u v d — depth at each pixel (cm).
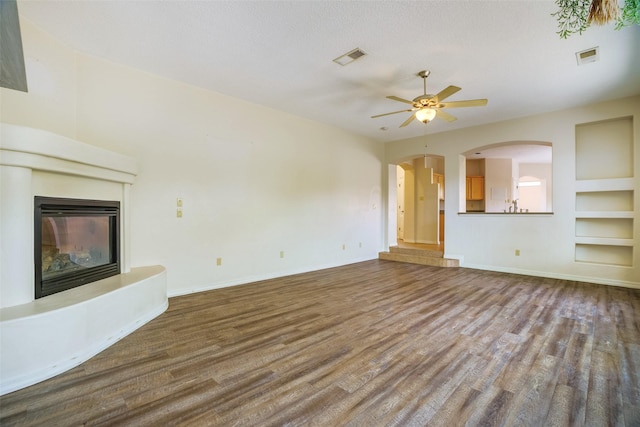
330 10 248
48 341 194
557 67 340
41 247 227
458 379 192
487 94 417
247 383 188
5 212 202
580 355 223
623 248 452
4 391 176
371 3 240
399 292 401
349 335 260
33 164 211
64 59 298
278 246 497
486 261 563
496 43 293
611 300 362
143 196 356
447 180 613
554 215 490
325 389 181
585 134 475
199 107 402
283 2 239
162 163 371
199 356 222
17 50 188
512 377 194
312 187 553
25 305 206
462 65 338
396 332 266
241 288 421
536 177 986
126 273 312
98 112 326
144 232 356
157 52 317
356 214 648
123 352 228
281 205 501
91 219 284
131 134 348
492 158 876
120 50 312
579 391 178
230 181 434
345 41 293
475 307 336
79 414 158
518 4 239
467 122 550
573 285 439
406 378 193
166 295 336
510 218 536
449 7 244
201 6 245
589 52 308
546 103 452
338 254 608
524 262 520
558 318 300
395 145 698
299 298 372
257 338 254
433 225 795
